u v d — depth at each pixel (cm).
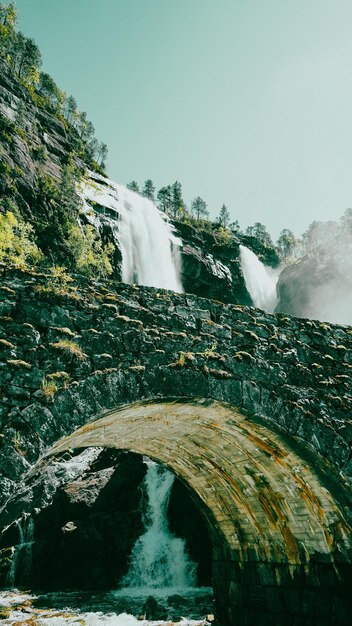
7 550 1695
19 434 475
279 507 737
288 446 663
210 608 1162
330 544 671
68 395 521
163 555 1627
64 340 557
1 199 3303
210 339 668
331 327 828
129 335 604
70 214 4019
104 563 1560
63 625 1021
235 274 5991
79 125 8325
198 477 870
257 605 775
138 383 575
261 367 682
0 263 580
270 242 11025
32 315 555
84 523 1650
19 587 1570
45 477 1903
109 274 3906
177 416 671
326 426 679
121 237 4578
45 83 7569
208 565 1545
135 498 1720
